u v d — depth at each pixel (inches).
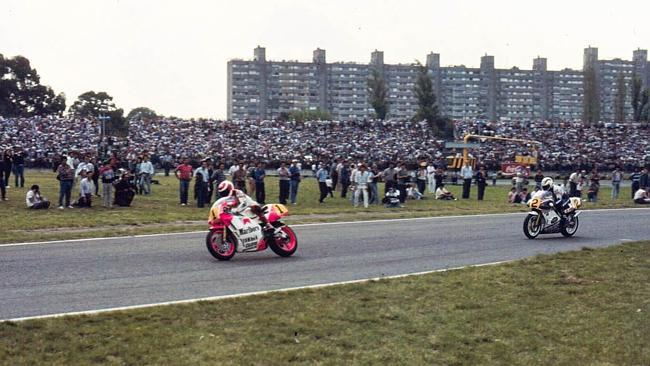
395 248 894.4
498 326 483.8
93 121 3818.9
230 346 424.2
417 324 484.4
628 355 424.2
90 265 722.8
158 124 4141.2
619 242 1000.2
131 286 617.9
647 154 4296.3
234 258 791.1
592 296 583.5
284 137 4151.1
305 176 2842.0
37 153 2945.4
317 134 4308.6
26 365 384.2
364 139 4279.0
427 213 1391.5
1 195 1450.5
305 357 406.9
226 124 4279.0
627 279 660.7
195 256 795.4
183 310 511.8
